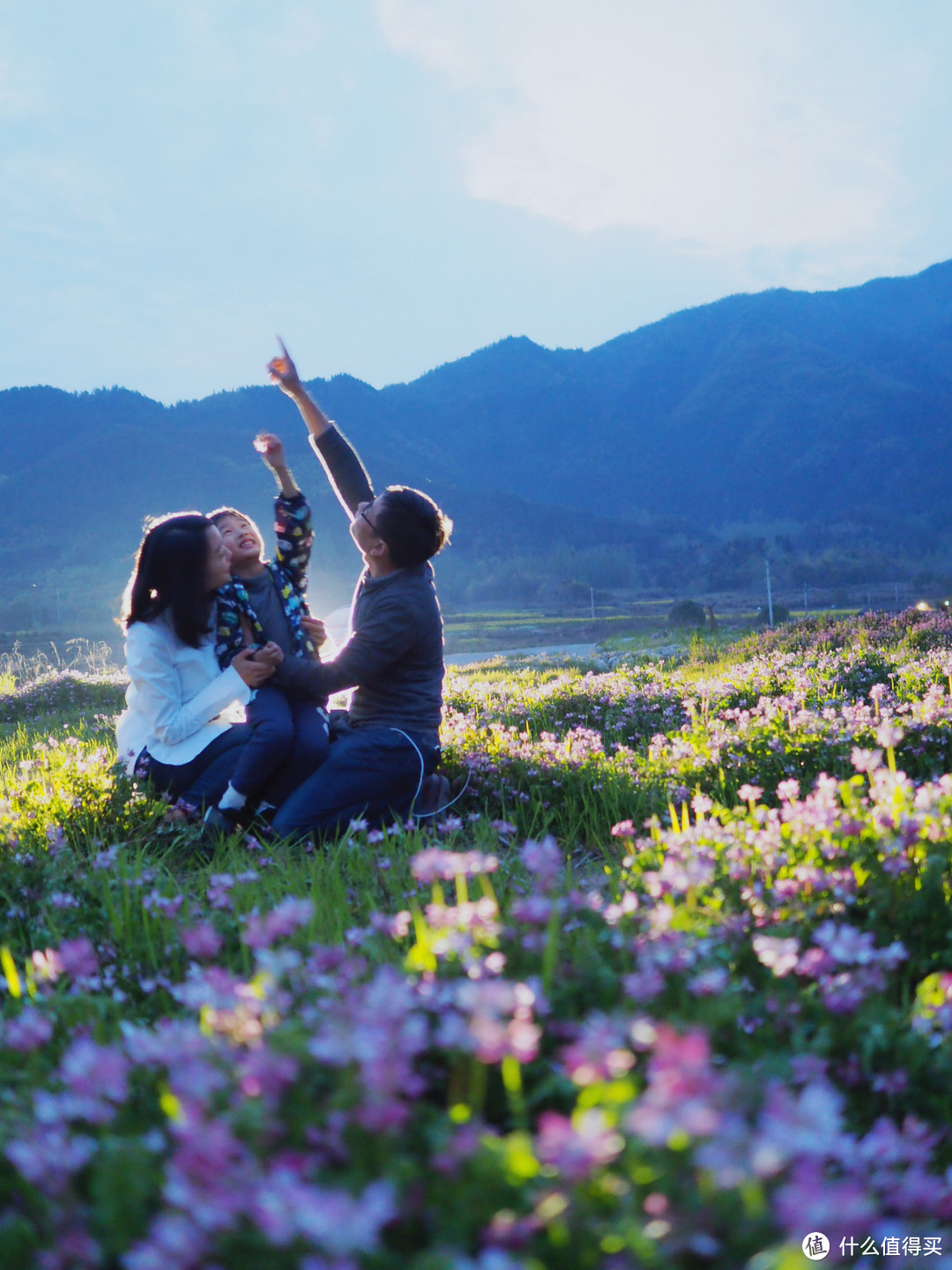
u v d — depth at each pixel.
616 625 131.75
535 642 111.75
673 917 2.29
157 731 5.00
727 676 10.47
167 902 3.14
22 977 2.63
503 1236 1.14
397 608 4.95
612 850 4.56
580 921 2.52
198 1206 1.15
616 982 2.04
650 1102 1.10
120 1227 1.28
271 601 5.30
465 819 5.27
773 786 5.18
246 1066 1.41
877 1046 2.01
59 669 28.52
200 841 4.75
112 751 6.73
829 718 5.88
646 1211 1.16
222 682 4.88
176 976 2.73
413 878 3.55
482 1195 1.20
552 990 2.00
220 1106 1.41
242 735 5.00
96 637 136.50
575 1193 1.14
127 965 2.79
